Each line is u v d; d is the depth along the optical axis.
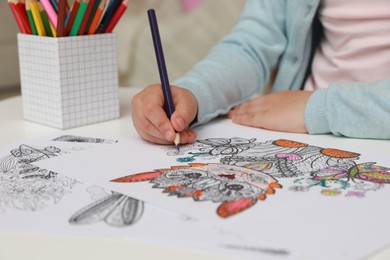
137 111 0.60
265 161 0.51
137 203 0.40
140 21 1.20
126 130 0.64
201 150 0.55
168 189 0.43
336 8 0.79
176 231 0.35
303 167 0.49
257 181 0.45
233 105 0.75
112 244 0.34
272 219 0.37
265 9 0.86
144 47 1.18
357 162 0.51
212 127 0.66
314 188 0.43
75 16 0.64
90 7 0.64
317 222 0.37
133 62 1.19
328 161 0.51
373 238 0.34
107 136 0.61
